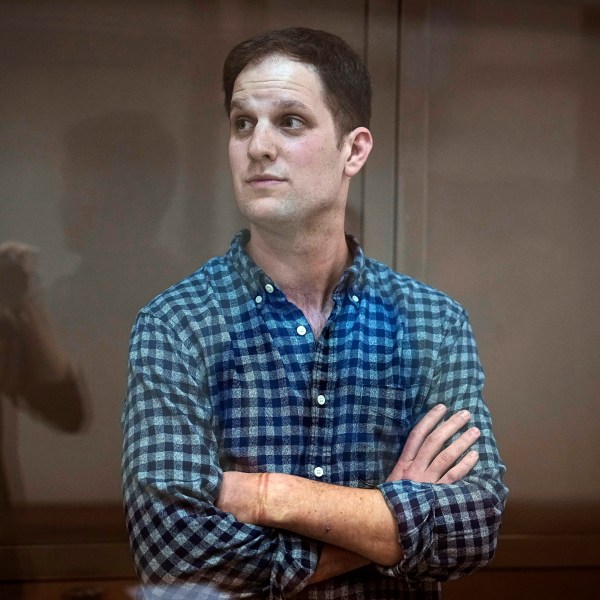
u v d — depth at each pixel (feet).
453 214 6.66
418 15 6.53
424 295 4.67
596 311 6.81
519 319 6.75
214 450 4.18
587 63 6.75
